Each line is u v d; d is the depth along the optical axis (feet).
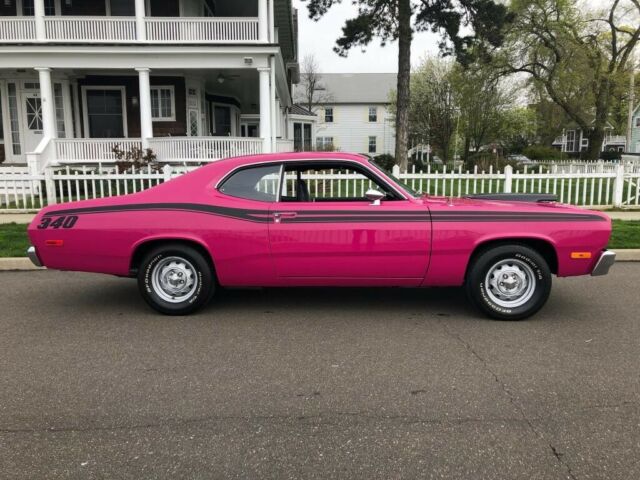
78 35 56.54
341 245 17.20
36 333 16.58
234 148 57.06
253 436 10.46
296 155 18.24
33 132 63.77
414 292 21.49
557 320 17.75
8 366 13.96
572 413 11.32
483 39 66.69
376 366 13.88
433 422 10.96
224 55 55.72
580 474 9.20
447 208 17.33
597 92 104.83
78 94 64.59
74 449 10.04
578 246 17.15
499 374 13.33
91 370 13.67
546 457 9.70
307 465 9.50
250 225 17.37
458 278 17.51
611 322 17.54
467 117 120.98
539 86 109.29
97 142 56.85
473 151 129.08
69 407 11.68
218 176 18.03
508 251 17.19
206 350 15.07
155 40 56.90
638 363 14.05
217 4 74.02
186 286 18.13
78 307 19.49
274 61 58.08
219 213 17.49
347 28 62.39
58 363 14.16
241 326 17.20
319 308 19.24
